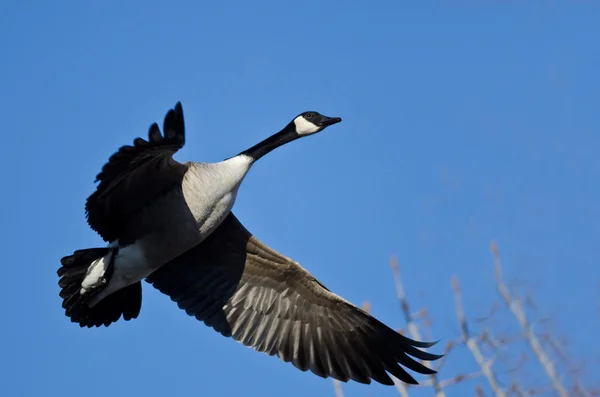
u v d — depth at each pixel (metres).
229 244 16.12
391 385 15.87
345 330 16.22
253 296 16.39
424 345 15.50
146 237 14.71
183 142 12.98
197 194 14.51
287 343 16.27
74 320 15.12
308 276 16.11
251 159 15.55
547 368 15.25
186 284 16.45
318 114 16.97
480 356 15.54
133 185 14.12
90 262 14.71
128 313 15.45
